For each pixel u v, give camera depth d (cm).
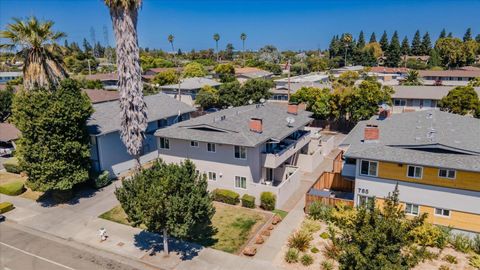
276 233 2588
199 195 2128
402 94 6625
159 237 2556
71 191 3209
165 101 4878
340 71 11350
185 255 2314
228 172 3241
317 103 5831
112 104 4272
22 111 2925
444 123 3184
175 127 3541
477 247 2316
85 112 3122
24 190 3459
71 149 3027
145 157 4219
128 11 2516
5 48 2953
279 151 3331
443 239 2356
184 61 17075
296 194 3325
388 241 1573
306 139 4000
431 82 9300
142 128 2759
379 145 2747
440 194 2506
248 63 15288
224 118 3591
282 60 18275
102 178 3478
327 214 2748
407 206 2653
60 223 2798
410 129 3081
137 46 2642
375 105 5412
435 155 2500
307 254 2280
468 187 2409
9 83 7588
